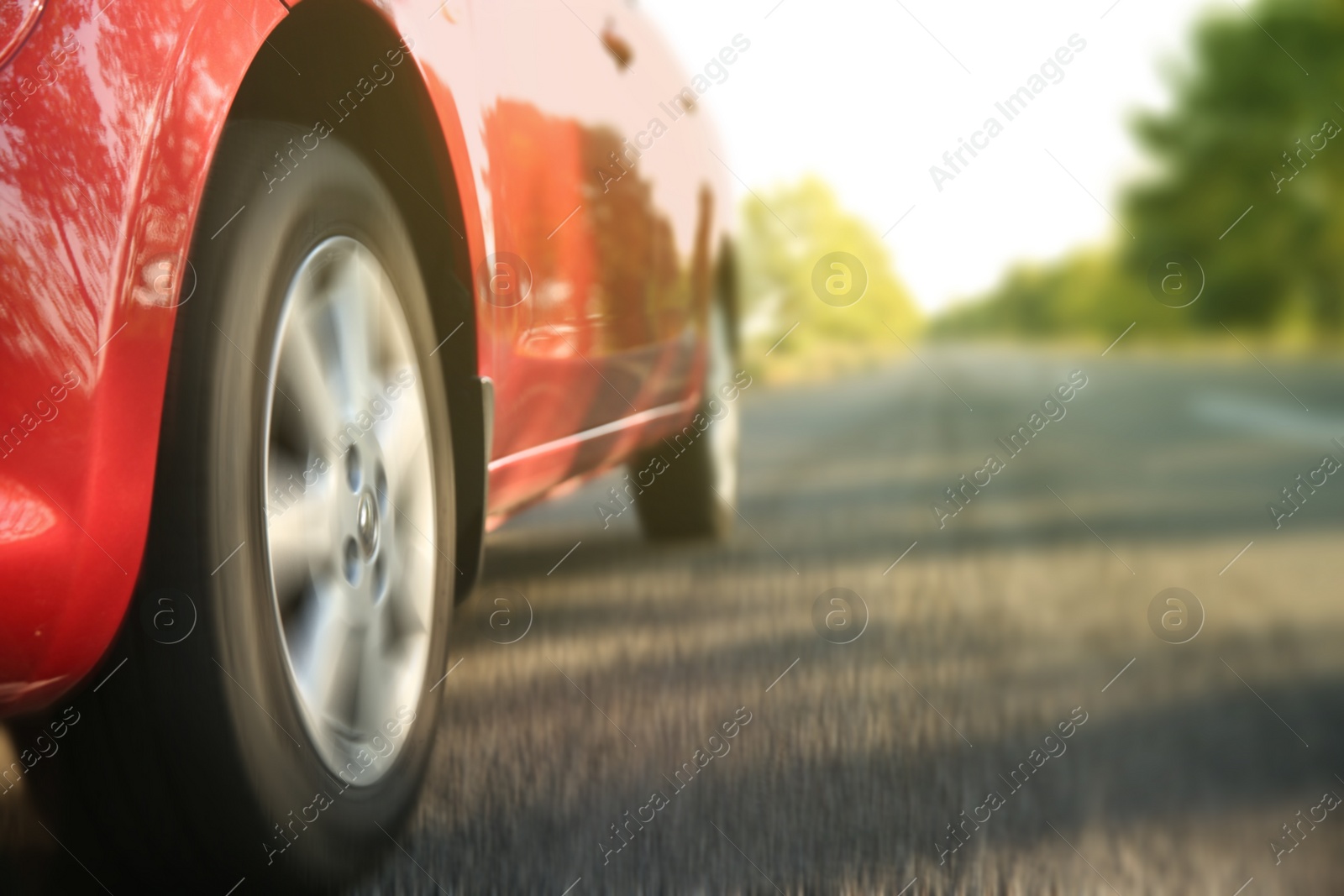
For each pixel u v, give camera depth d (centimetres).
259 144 167
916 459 750
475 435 231
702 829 190
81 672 143
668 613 340
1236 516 502
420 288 216
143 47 145
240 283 158
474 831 190
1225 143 2944
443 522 218
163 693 149
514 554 437
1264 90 2909
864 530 484
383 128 211
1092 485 601
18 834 178
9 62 135
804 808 199
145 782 153
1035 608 344
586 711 252
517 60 255
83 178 137
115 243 138
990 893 167
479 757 224
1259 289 2925
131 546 142
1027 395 1481
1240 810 197
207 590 149
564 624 329
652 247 353
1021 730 239
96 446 136
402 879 172
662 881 171
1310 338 2872
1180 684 269
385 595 198
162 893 164
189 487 148
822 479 655
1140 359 2656
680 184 392
